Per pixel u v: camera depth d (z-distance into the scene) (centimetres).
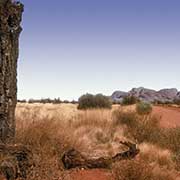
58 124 1103
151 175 841
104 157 897
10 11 750
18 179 676
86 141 1143
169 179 888
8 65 757
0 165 664
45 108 2986
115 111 1923
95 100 2927
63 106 3497
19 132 862
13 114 780
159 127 1600
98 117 1681
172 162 1055
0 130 759
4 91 757
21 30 787
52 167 737
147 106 2400
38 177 683
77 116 1767
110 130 1424
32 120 1023
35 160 715
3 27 743
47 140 895
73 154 842
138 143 1262
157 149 1160
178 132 1384
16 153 707
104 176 825
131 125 1544
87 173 829
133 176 814
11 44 762
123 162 870
